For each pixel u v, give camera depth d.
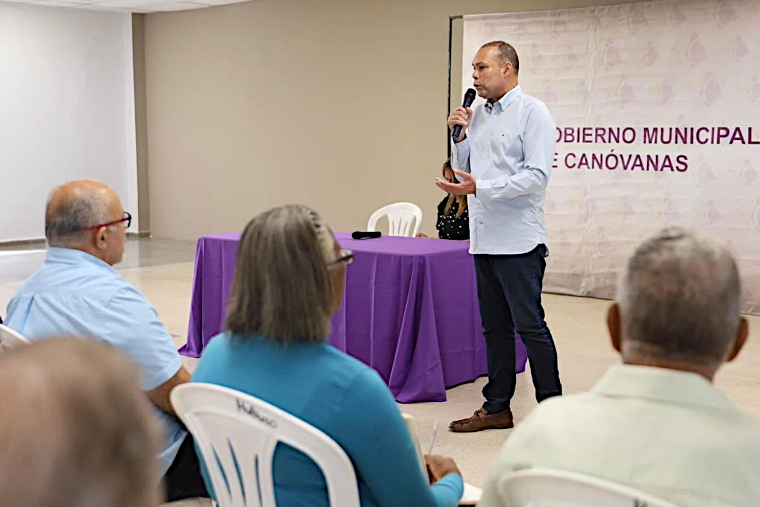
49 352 0.44
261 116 9.64
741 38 6.28
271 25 9.41
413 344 4.27
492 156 3.66
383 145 8.66
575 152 7.13
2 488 0.41
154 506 0.46
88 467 0.42
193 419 1.70
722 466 1.12
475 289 4.56
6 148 9.86
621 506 1.14
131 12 10.41
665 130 6.68
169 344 2.40
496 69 3.59
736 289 1.22
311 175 9.29
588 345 5.46
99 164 10.61
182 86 10.34
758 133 6.27
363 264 4.38
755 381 4.64
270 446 1.57
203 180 10.30
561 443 1.22
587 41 6.98
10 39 9.75
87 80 10.40
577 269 7.20
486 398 3.93
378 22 8.55
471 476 3.35
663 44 6.62
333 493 1.56
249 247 1.63
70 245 2.42
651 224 6.81
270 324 1.60
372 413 1.56
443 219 5.37
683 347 1.20
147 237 10.88
